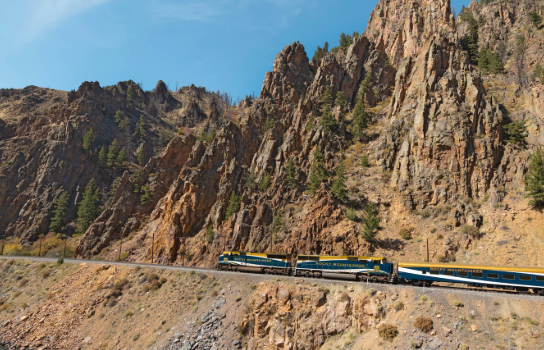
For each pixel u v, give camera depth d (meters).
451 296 43.47
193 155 134.50
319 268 61.31
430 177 83.94
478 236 71.12
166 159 153.88
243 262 69.94
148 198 139.25
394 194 87.19
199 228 109.81
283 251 85.19
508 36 139.50
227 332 51.84
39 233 138.25
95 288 70.25
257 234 93.56
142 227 130.25
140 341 55.34
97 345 57.31
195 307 57.59
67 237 137.38
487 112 87.88
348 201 88.31
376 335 43.19
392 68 141.00
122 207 134.88
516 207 72.00
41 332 62.22
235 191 112.88
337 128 115.88
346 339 45.50
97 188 154.88
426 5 150.50
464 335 38.78
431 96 94.94
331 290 51.50
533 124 85.06
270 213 98.06
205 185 117.25
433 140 86.62
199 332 52.81
